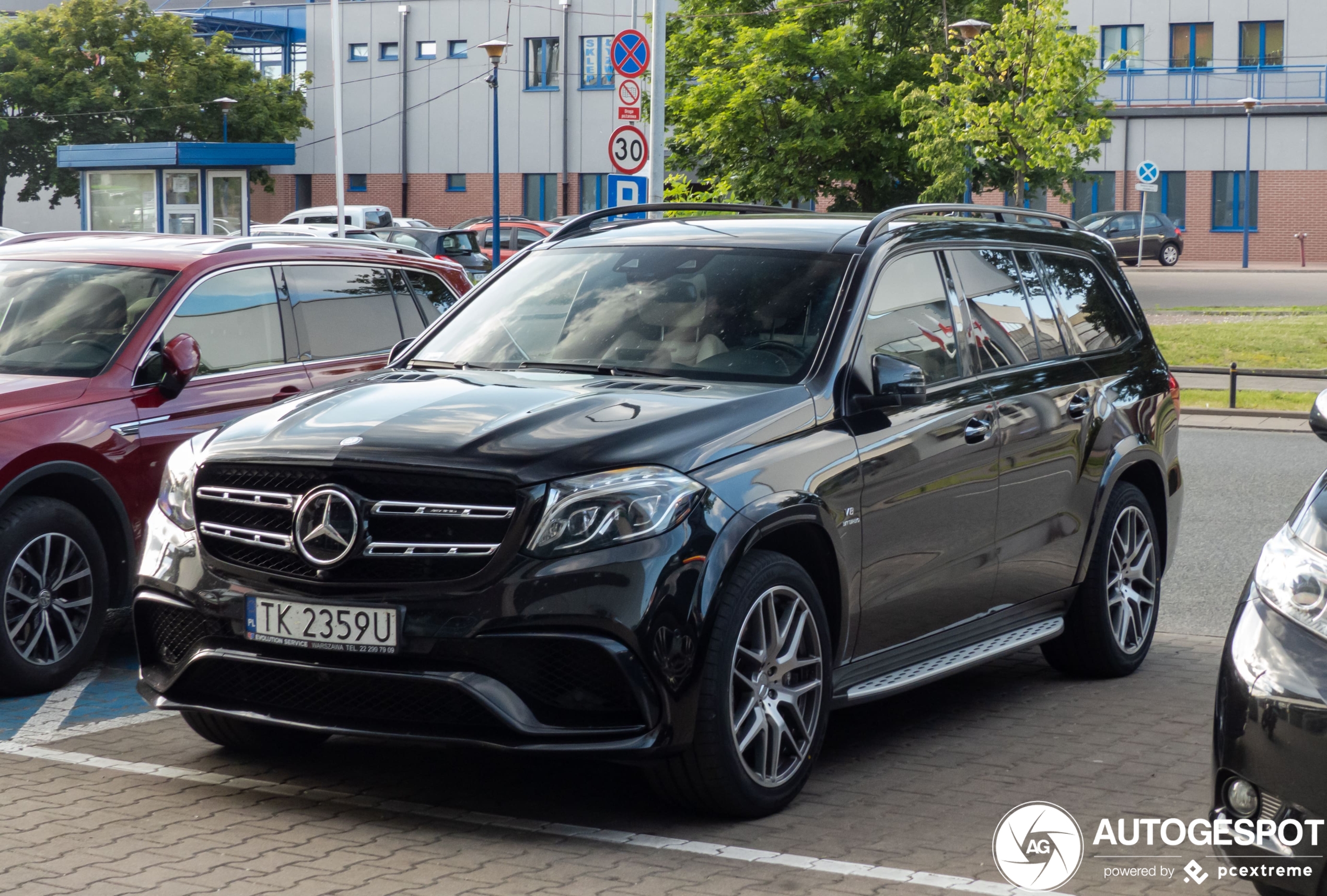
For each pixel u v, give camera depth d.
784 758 5.01
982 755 5.66
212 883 4.24
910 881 4.32
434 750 5.67
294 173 60.34
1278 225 50.97
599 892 4.19
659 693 4.51
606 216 6.65
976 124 27.34
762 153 28.31
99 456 6.68
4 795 5.08
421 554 4.54
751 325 5.50
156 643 5.14
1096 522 6.68
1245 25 51.12
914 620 5.63
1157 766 5.52
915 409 5.60
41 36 49.53
